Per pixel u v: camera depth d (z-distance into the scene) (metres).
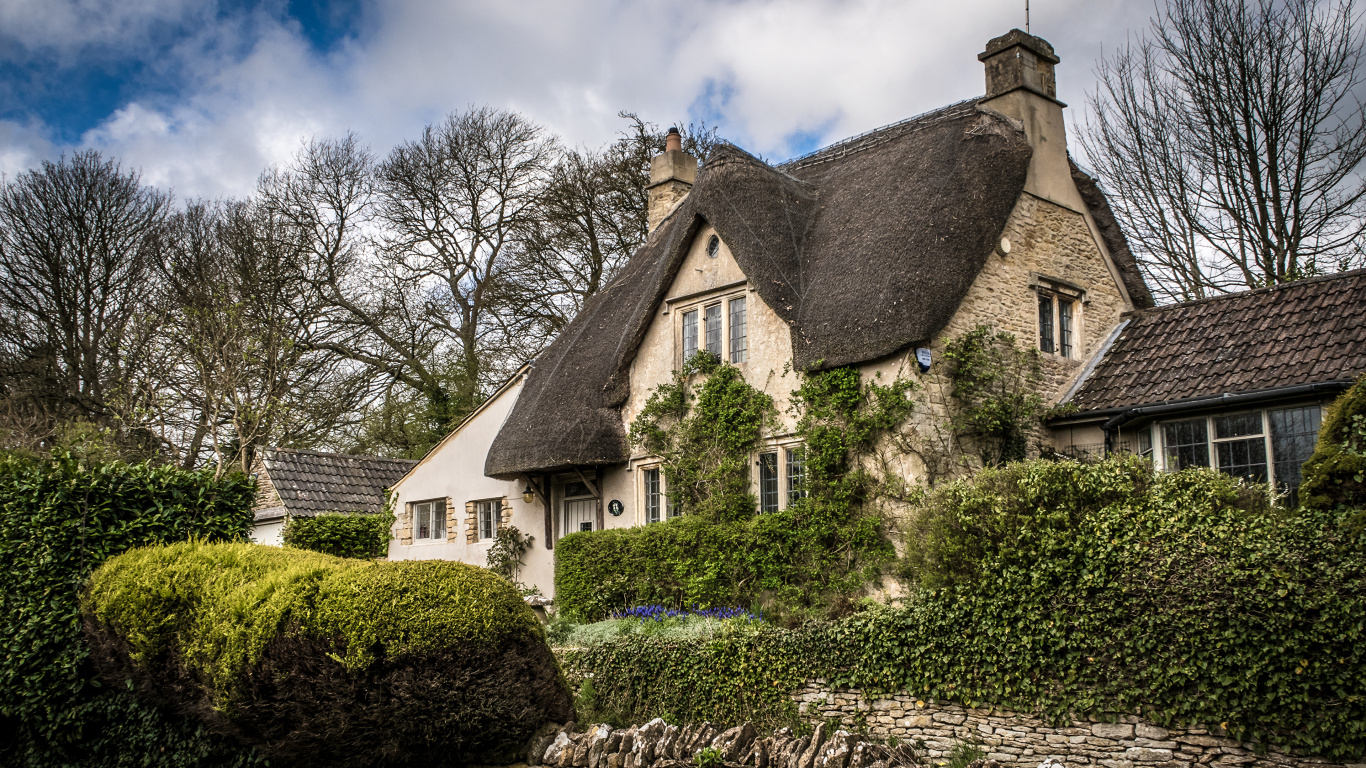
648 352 15.51
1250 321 13.09
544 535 16.84
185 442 25.94
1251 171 19.19
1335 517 7.09
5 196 26.30
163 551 9.12
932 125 15.00
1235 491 7.54
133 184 27.81
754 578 12.88
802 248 14.43
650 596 13.52
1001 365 13.26
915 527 9.14
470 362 28.52
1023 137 14.29
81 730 8.99
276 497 20.66
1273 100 18.62
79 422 23.69
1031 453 13.41
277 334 24.70
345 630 7.59
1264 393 11.34
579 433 15.34
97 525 9.52
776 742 7.98
